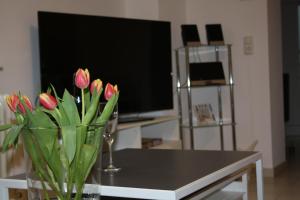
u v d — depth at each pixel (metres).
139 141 3.78
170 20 4.59
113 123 1.73
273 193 4.12
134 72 3.96
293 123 7.85
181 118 4.51
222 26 4.88
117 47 3.80
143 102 4.05
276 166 4.88
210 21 4.91
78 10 3.84
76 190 1.16
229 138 4.93
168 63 4.32
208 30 4.57
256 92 4.80
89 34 3.55
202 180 1.52
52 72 3.26
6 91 3.12
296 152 6.25
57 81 3.29
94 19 3.59
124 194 1.43
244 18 4.80
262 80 4.77
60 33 3.32
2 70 3.09
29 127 1.12
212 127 4.97
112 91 1.24
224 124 4.55
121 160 1.97
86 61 3.51
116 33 3.79
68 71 3.37
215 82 4.52
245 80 4.84
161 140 4.34
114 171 1.70
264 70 4.75
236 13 4.83
